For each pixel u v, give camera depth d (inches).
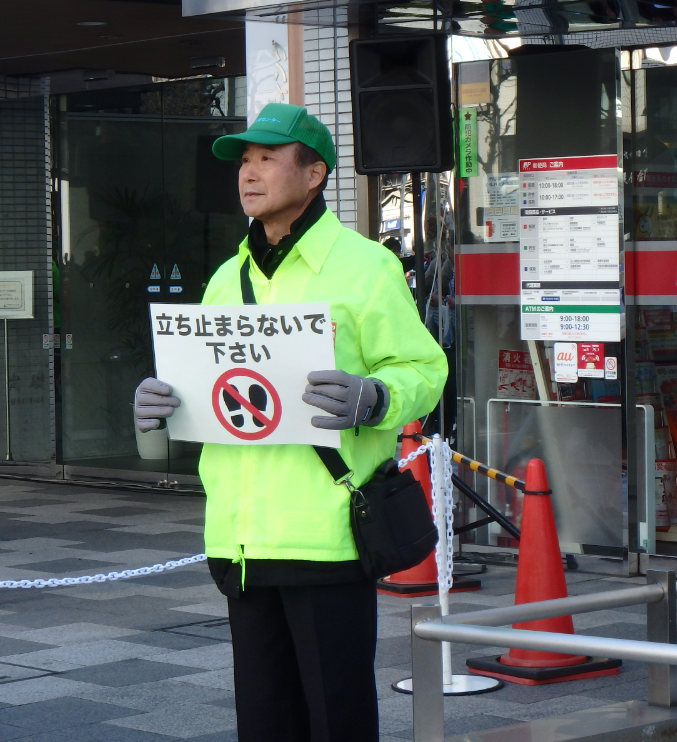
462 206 644.7
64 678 429.7
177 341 249.9
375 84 550.9
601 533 610.2
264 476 248.2
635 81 609.6
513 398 634.2
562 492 621.3
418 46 543.8
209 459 258.2
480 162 637.9
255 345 241.1
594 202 605.0
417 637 244.8
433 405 257.1
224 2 585.3
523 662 427.8
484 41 633.0
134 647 472.1
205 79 854.5
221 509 254.4
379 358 251.1
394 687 411.2
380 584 562.3
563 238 614.5
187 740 363.3
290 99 717.3
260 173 251.4
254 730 257.1
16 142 959.6
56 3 724.7
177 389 253.0
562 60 612.7
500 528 638.5
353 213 689.6
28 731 371.9
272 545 245.6
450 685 412.8
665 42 599.2
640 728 267.9
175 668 442.3
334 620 247.0
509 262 631.8
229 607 260.2
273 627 255.8
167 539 709.3
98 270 926.4
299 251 252.4
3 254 976.3
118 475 931.3
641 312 643.5
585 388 611.8
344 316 248.7
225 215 856.3
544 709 390.0
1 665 447.2
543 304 621.0
